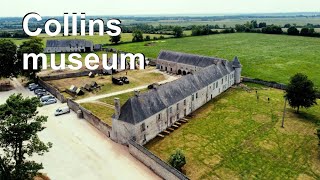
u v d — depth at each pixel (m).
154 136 60.75
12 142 39.62
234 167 49.97
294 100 69.19
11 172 40.59
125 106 56.97
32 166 40.22
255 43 175.38
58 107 76.56
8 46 90.25
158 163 47.56
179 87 69.62
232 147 56.34
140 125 55.84
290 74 103.94
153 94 62.12
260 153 54.16
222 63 92.38
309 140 58.72
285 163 51.12
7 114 38.50
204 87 77.12
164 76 107.00
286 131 62.50
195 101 74.06
